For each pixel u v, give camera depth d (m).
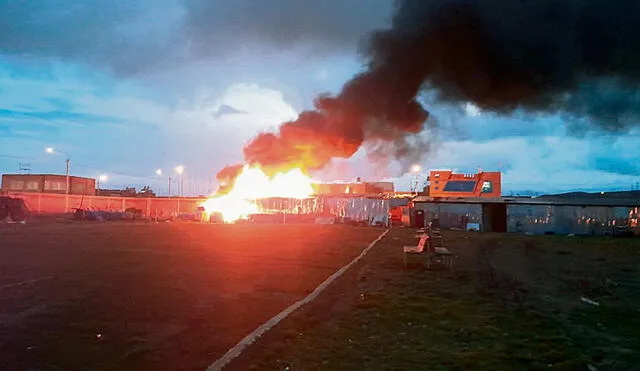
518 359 5.68
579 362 5.60
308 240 23.27
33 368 5.07
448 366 5.40
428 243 13.95
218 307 8.12
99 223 37.78
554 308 8.79
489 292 10.22
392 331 6.86
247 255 16.17
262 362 5.36
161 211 57.28
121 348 5.79
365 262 14.98
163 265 13.28
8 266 12.70
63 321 7.02
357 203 47.19
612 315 8.28
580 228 38.88
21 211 39.66
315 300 8.80
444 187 47.41
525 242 26.56
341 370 5.19
